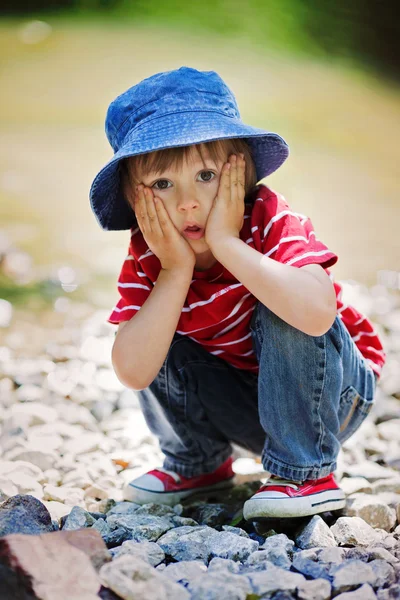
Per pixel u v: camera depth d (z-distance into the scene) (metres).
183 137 1.70
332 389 1.84
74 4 10.09
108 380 3.11
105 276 4.38
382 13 9.66
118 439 2.62
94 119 7.03
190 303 1.90
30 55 8.55
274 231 1.81
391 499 2.10
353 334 2.10
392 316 3.86
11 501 1.76
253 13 9.48
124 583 1.42
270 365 1.81
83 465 2.35
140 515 1.89
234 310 1.89
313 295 1.70
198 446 2.10
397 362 3.29
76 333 3.62
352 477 2.27
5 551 1.45
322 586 1.48
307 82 8.20
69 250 4.71
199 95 1.80
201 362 2.00
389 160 6.56
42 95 7.53
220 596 1.43
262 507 1.82
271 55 8.84
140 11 9.86
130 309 1.93
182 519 1.91
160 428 2.12
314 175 6.12
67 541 1.51
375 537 1.80
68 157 6.23
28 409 2.75
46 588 1.38
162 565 1.63
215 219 1.77
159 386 2.02
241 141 1.88
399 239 5.02
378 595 1.48
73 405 2.86
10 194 5.55
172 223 1.79
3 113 7.10
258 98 7.64
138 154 1.77
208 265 1.91
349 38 9.29
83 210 5.39
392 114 7.67
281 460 1.86
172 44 9.00
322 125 7.18
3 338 3.53
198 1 9.93
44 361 3.28
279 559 1.63
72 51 8.69
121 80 7.85
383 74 8.73
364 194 5.77
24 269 4.38
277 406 1.83
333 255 1.81
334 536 1.80
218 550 1.68
